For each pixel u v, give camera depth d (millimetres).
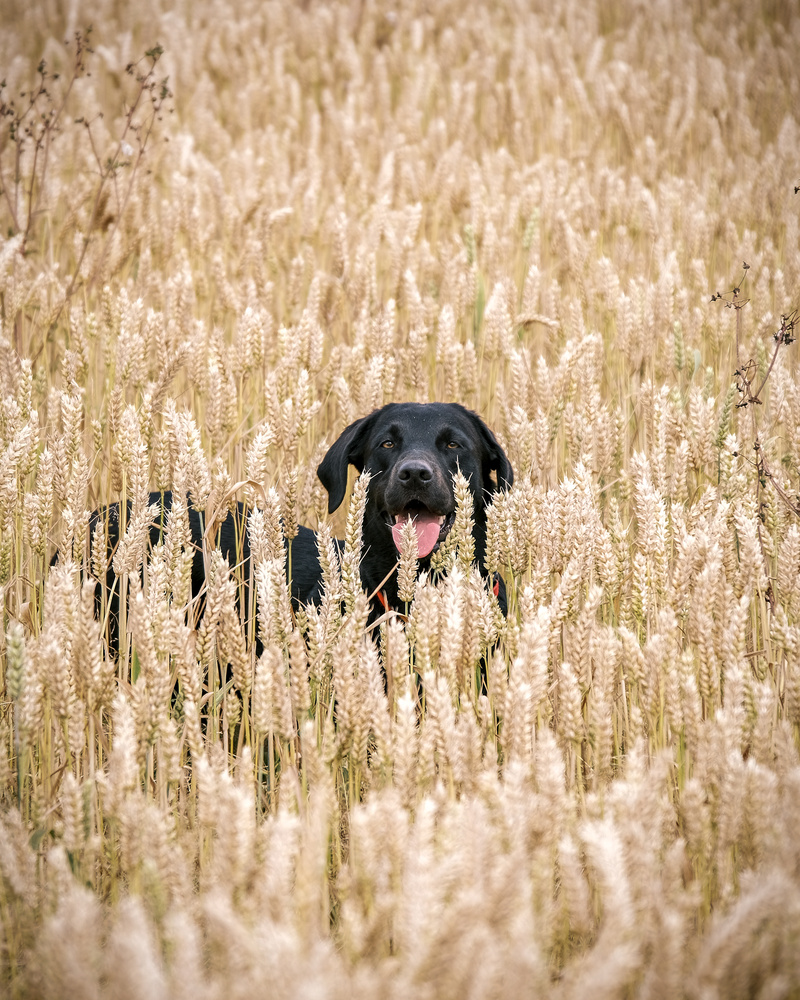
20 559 4004
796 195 8148
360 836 2158
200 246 7020
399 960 2064
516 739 2674
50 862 2238
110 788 2436
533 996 1785
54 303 5805
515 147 10250
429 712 2627
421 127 11516
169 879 2301
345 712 2777
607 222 8000
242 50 13562
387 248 7797
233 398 4516
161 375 4508
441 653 2832
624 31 14086
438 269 7043
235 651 3051
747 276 6828
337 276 6648
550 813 2342
